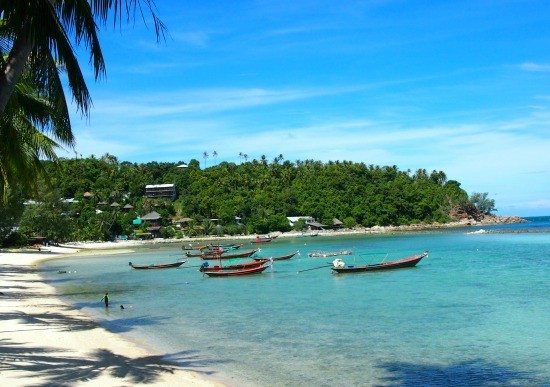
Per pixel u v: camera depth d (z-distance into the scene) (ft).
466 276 142.82
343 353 64.44
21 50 35.45
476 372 56.08
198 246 367.04
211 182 603.67
